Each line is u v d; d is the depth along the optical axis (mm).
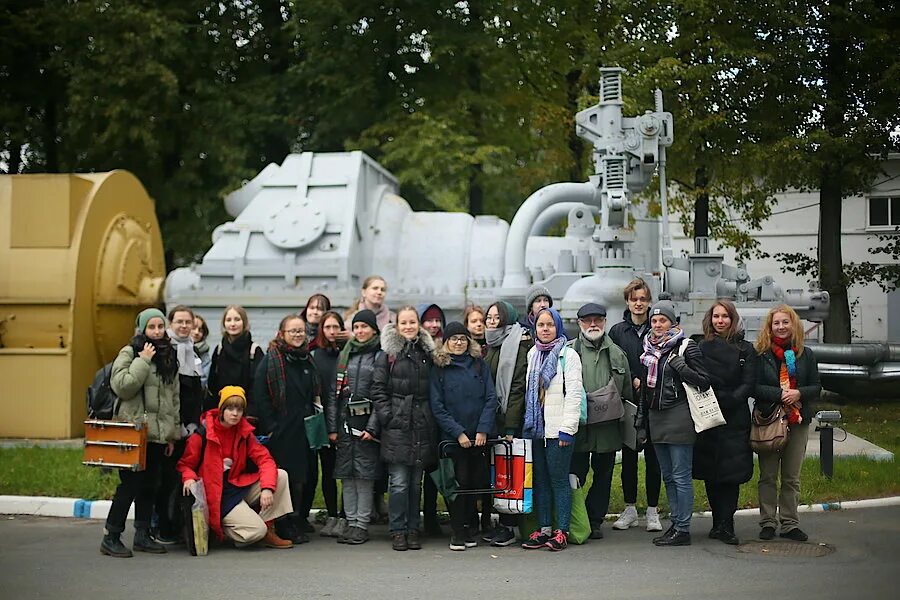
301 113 21672
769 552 7461
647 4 18438
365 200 14758
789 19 16375
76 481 10094
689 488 7672
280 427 8070
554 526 7883
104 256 14625
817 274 18609
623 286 12039
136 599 6246
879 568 6906
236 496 7863
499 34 21750
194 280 14781
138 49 20125
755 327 12578
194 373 8047
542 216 14906
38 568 7160
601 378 7898
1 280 14164
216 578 6797
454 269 14297
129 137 20656
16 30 21062
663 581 6574
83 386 14281
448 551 7691
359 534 8023
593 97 18688
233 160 20609
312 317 9164
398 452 7684
